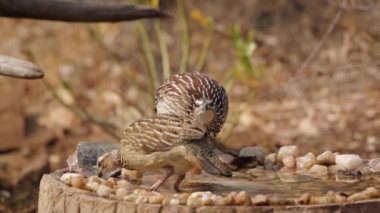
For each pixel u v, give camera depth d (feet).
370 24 50.21
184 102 30.50
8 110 46.11
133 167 24.54
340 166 26.48
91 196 21.50
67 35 61.82
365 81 50.14
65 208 22.08
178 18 59.98
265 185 24.90
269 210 20.15
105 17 35.70
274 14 59.57
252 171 27.09
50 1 34.88
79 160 26.21
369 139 42.83
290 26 58.44
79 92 53.62
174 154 23.59
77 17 35.40
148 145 24.04
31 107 50.52
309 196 21.06
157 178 25.88
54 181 22.94
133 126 24.64
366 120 45.57
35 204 37.70
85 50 59.26
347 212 20.35
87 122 48.32
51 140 45.50
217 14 60.34
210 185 24.95
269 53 56.65
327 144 42.78
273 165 27.48
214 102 30.53
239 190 24.26
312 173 26.68
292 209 20.12
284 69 54.24
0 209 37.01
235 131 45.98
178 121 24.08
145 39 46.44
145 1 42.06
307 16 57.62
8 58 29.40
